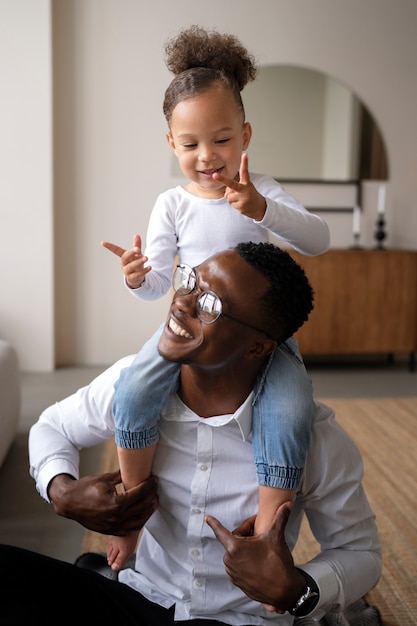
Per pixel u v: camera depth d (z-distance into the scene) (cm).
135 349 444
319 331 417
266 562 94
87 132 421
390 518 219
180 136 119
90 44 413
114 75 417
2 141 401
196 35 126
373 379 413
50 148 404
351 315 418
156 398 103
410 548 200
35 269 414
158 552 117
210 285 91
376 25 428
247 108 426
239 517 107
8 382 253
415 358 468
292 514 115
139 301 440
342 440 110
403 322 423
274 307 92
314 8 423
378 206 446
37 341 420
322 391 380
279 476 98
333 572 101
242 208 106
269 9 420
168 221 132
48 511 222
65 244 430
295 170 435
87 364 443
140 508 106
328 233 123
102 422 118
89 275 435
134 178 427
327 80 430
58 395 362
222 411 104
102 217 430
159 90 420
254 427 101
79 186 425
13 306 416
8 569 95
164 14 414
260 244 97
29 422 313
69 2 408
